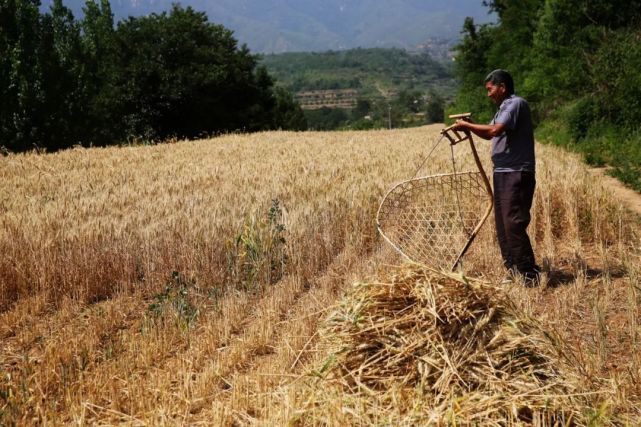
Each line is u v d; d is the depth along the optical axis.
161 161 16.48
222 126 49.22
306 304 5.91
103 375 4.46
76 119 39.84
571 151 19.25
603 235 8.12
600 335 4.71
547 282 6.33
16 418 3.90
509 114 6.02
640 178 12.66
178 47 45.00
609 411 3.62
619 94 19.92
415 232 7.14
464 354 3.86
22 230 7.43
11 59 36.09
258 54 54.09
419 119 174.12
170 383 4.36
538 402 3.56
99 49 44.72
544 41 29.53
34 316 6.04
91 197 10.26
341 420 3.48
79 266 6.68
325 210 8.37
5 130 35.84
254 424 3.59
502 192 6.29
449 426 3.42
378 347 4.03
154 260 6.99
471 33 50.34
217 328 5.34
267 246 7.09
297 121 78.88
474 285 4.18
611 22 25.69
